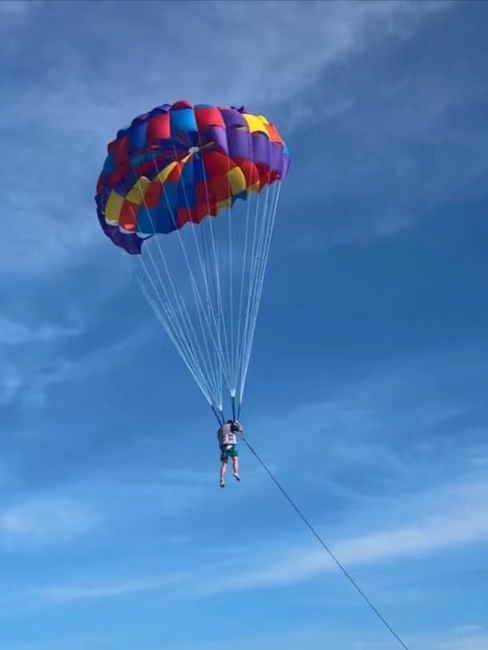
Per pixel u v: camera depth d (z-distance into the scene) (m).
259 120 25.11
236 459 21.83
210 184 24.92
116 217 25.28
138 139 23.97
